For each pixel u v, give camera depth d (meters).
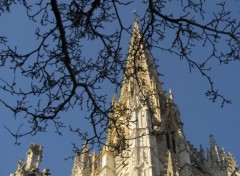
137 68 23.53
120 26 22.22
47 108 21.25
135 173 67.81
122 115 24.05
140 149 72.50
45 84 21.36
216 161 84.12
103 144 22.78
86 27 21.77
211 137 89.44
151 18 21.95
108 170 78.31
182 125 91.62
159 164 73.81
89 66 22.19
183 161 77.06
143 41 22.67
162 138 81.88
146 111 81.25
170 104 95.81
